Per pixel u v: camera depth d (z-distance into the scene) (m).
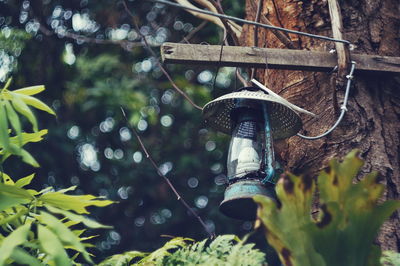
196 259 2.56
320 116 3.48
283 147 3.59
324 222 2.15
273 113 3.16
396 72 3.53
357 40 3.63
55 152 7.57
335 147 3.41
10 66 7.35
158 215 8.15
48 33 7.31
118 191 8.06
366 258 2.19
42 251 2.40
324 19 3.64
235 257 2.34
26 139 2.49
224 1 7.17
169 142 8.12
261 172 2.91
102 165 8.00
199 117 7.93
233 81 7.56
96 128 7.96
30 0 7.77
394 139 3.48
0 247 2.08
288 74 3.64
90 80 7.53
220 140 7.97
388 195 3.35
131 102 7.27
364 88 3.53
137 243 8.02
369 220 2.19
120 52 7.80
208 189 8.15
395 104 3.55
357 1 3.70
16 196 2.38
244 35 3.97
